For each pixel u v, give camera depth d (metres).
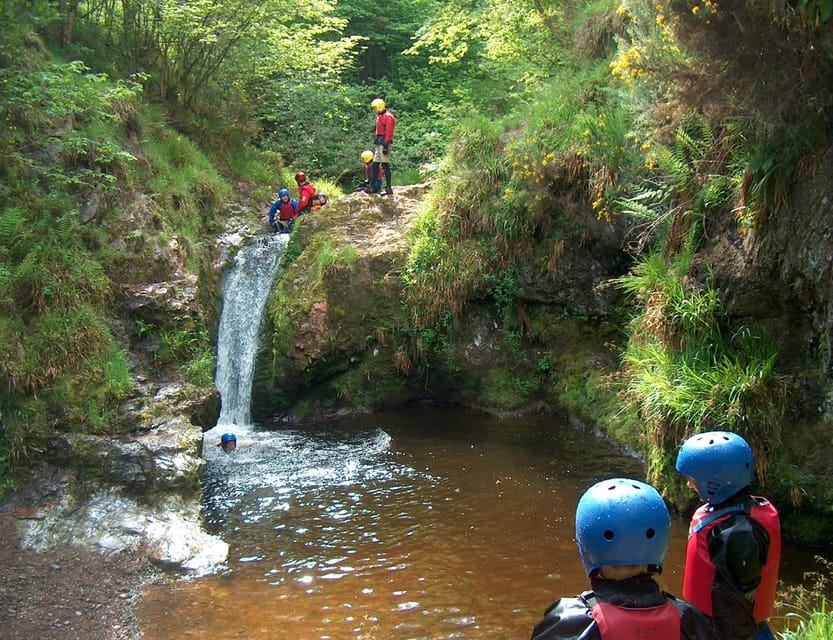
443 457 8.11
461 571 5.55
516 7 12.52
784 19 4.76
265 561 5.79
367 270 10.15
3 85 8.32
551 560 5.69
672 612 1.87
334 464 7.97
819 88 5.08
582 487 7.10
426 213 10.38
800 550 5.59
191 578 5.53
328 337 9.91
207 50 13.11
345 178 16.02
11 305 7.27
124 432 7.11
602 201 8.31
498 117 11.22
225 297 10.83
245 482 7.46
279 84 15.18
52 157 8.72
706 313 6.19
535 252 9.47
